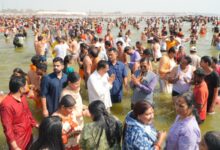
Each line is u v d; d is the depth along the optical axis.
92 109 4.18
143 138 3.94
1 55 20.03
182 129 4.06
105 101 7.20
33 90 8.24
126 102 9.59
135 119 4.09
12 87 4.95
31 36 35.44
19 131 5.05
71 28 38.38
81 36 22.92
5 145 6.86
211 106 8.17
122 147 4.19
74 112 5.46
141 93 7.31
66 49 14.83
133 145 3.96
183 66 8.30
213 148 2.81
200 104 6.89
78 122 5.64
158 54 16.86
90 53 9.55
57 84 6.57
